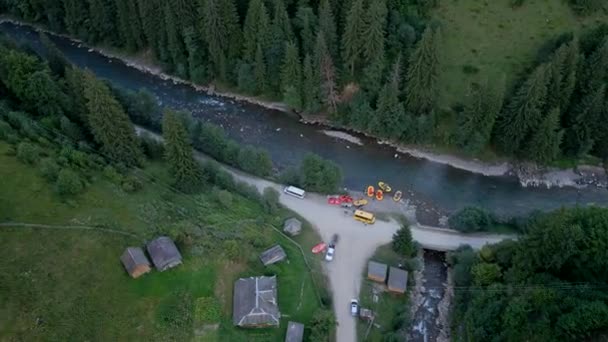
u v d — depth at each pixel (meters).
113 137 80.81
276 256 73.19
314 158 84.50
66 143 84.00
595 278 64.69
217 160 92.75
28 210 70.62
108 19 113.56
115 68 116.06
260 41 97.38
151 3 103.69
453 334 71.88
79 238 68.88
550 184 93.25
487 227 82.75
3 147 79.00
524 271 67.81
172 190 81.62
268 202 82.06
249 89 104.81
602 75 87.56
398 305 74.25
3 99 91.06
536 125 88.94
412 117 95.38
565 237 63.62
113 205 74.69
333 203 86.00
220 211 79.88
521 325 61.78
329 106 100.06
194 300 66.50
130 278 66.50
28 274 64.00
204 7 97.00
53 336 59.72
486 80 87.19
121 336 61.62
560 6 98.19
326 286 74.75
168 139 76.88
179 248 71.06
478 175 94.81
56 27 122.19
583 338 57.94
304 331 66.88
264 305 65.56
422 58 87.88
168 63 111.44
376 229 82.81
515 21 98.31
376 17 88.44
